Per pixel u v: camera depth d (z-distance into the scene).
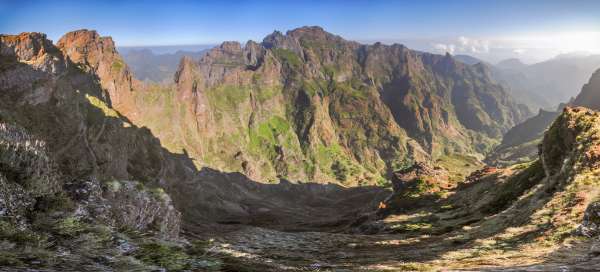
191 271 17.06
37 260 13.57
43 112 145.88
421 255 36.09
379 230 94.50
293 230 180.88
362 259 36.88
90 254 16.02
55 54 189.62
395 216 110.94
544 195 48.66
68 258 14.74
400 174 177.00
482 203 86.06
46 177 22.86
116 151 184.25
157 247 19.23
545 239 31.17
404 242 53.50
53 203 20.86
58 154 136.38
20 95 140.38
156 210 37.88
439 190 136.38
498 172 108.94
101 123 186.75
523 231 36.28
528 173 78.50
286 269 22.20
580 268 18.17
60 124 150.00
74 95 176.62
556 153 62.75
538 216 38.78
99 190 28.61
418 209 115.56
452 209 98.31
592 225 28.61
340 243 57.56
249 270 19.20
